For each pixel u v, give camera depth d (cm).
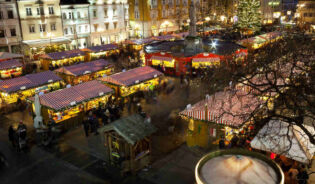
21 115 2173
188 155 1516
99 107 2053
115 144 1351
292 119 1002
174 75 3269
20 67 3325
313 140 959
